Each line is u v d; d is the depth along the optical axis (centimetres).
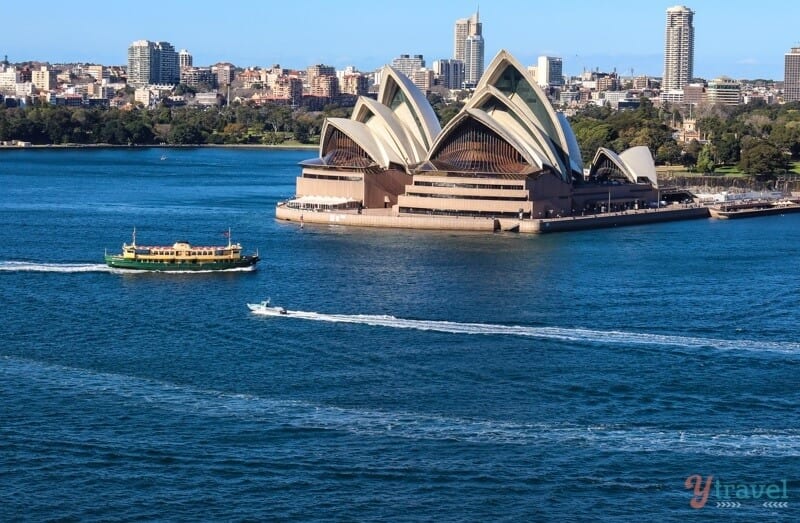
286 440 15512
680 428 16138
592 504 13862
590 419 16438
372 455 15062
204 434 15688
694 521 13525
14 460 14762
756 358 19650
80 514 13488
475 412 16662
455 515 13562
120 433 15688
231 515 13512
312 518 13462
